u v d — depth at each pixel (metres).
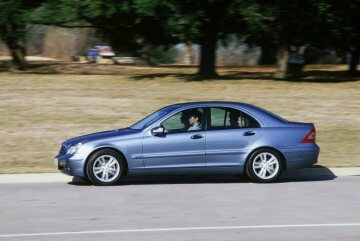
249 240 9.32
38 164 17.84
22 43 44.31
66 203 12.49
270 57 74.00
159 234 9.73
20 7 37.56
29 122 23.36
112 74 40.88
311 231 9.88
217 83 32.72
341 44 43.00
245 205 12.10
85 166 14.59
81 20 38.56
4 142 20.58
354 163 17.83
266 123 15.02
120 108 25.88
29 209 11.90
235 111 15.05
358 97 28.53
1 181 15.73
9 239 9.49
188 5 32.66
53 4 36.97
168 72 45.53
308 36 38.72
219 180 15.70
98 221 10.77
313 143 15.12
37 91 29.94
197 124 14.83
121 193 13.63
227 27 41.69
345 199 12.76
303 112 25.27
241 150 14.80
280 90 30.38
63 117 24.23
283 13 33.03
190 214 11.30
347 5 35.19
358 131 22.30
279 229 10.03
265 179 14.90
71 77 36.44
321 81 35.19
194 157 14.68
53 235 9.71
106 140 14.65
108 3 33.47
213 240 9.33
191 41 38.59
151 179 15.92
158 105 26.45
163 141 14.62
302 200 12.64
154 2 31.75
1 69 43.94
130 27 41.75
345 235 9.61
